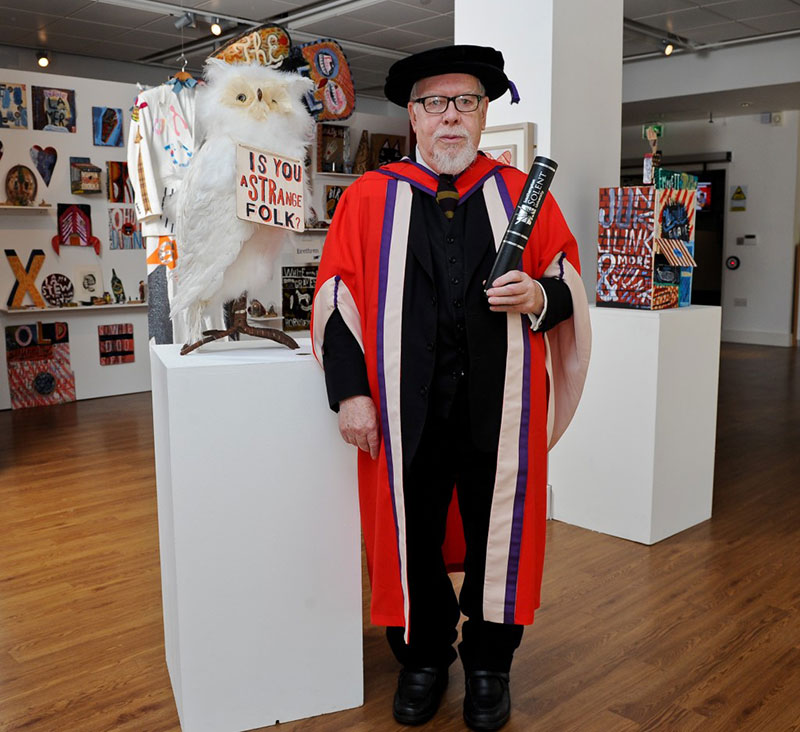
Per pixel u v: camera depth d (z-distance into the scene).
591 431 3.52
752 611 2.76
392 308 1.92
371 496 2.04
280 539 2.07
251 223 2.04
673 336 3.34
